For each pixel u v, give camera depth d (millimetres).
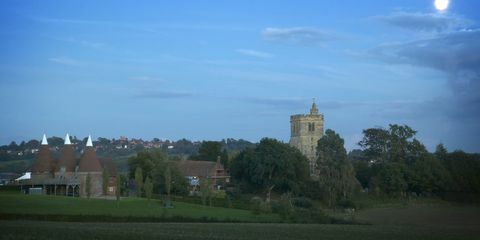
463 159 141500
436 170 137250
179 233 62406
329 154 132375
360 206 122000
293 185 136375
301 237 62031
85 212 88562
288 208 101125
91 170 126938
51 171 129000
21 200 101750
